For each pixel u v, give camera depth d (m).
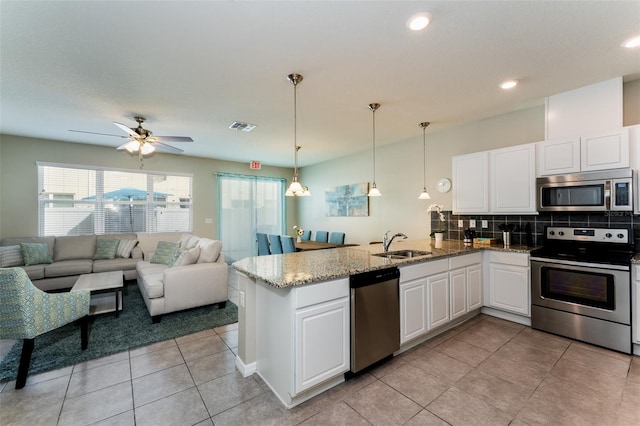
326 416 1.74
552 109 3.10
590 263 2.59
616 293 2.46
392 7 1.72
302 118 3.76
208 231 6.52
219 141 4.96
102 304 3.49
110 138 4.78
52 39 2.02
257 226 7.19
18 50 2.15
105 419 1.72
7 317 2.02
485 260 3.38
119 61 2.32
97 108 3.36
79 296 2.51
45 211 4.91
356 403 1.86
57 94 2.96
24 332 2.05
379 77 2.64
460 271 3.06
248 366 2.21
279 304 1.92
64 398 1.92
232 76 2.59
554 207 2.99
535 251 3.01
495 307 3.29
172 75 2.57
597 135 2.74
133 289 4.61
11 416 1.75
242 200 6.99
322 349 1.92
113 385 2.06
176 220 6.16
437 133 4.45
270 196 7.45
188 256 3.68
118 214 5.55
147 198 5.84
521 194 3.26
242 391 2.00
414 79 2.69
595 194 2.74
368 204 5.68
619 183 2.60
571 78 2.69
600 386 2.00
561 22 1.88
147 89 2.86
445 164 4.36
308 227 7.40
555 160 3.01
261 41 2.06
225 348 2.64
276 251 4.90
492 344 2.65
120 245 5.07
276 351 1.95
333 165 6.57
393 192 5.18
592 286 2.60
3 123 3.93
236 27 1.90
